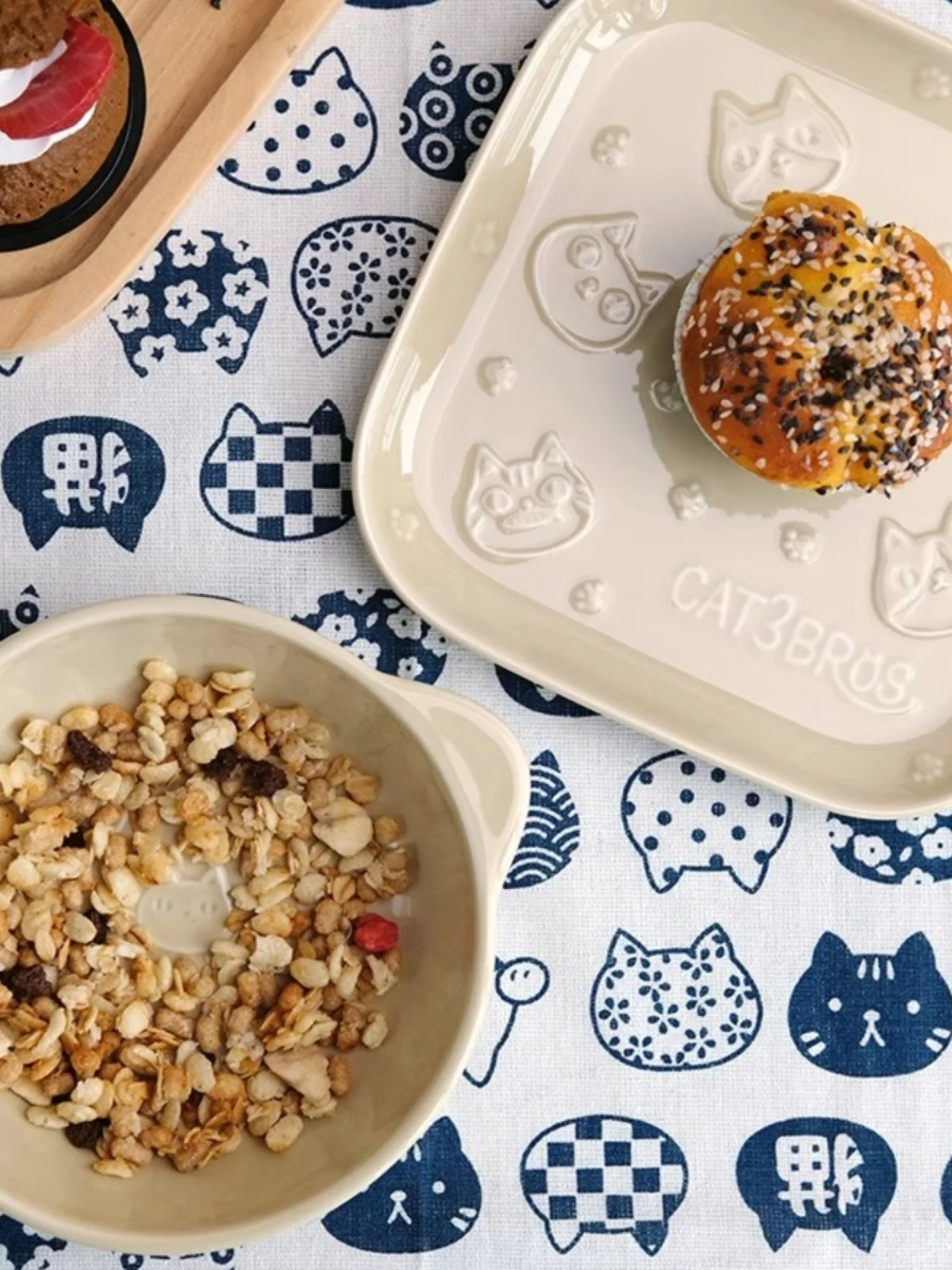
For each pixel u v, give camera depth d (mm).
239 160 433
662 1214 442
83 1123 409
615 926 441
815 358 401
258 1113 416
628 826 441
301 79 433
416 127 436
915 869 444
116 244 406
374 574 436
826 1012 445
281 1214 389
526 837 440
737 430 407
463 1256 439
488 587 435
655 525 437
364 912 426
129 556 433
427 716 398
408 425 432
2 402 431
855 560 441
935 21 443
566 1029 441
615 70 434
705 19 435
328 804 425
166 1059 417
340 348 435
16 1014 408
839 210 408
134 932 417
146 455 433
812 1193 445
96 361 432
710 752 424
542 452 434
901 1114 445
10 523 431
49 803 419
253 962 418
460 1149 440
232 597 434
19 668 400
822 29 433
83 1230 386
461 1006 397
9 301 402
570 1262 440
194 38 416
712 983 443
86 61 387
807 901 444
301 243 435
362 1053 424
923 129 440
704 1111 443
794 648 440
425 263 417
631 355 435
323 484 435
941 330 408
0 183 400
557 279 433
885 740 441
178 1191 411
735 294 405
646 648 438
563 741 440
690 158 436
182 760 422
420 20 434
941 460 441
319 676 411
